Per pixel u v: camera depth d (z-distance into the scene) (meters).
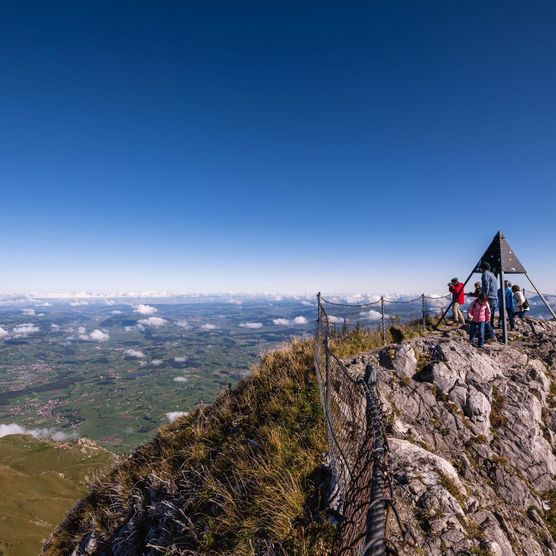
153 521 7.76
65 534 9.77
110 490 10.05
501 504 7.56
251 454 7.53
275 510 5.47
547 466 8.57
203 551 5.73
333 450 5.90
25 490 97.25
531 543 6.40
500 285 14.20
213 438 9.39
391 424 9.03
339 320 15.20
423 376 10.61
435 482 5.91
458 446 8.88
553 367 11.95
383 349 11.97
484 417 9.48
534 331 14.47
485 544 5.01
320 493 5.46
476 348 12.42
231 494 6.61
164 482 8.49
